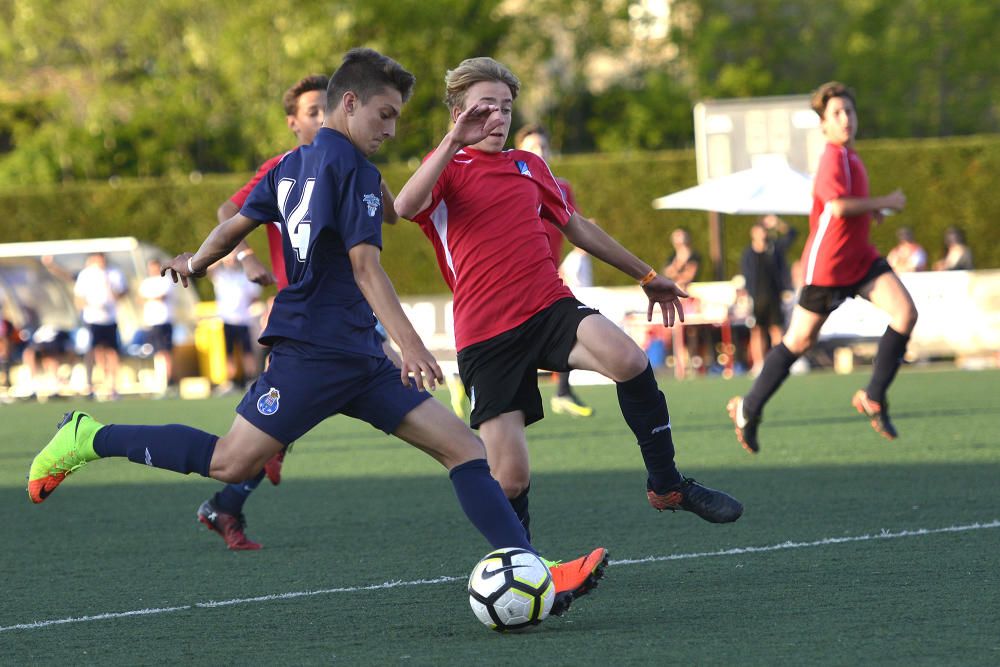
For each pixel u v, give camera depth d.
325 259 15.20
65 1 108.25
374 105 15.16
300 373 15.16
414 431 15.44
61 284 71.94
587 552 19.84
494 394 17.41
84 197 85.69
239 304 68.44
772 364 29.58
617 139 116.44
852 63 113.94
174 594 17.55
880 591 15.76
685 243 68.06
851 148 28.89
